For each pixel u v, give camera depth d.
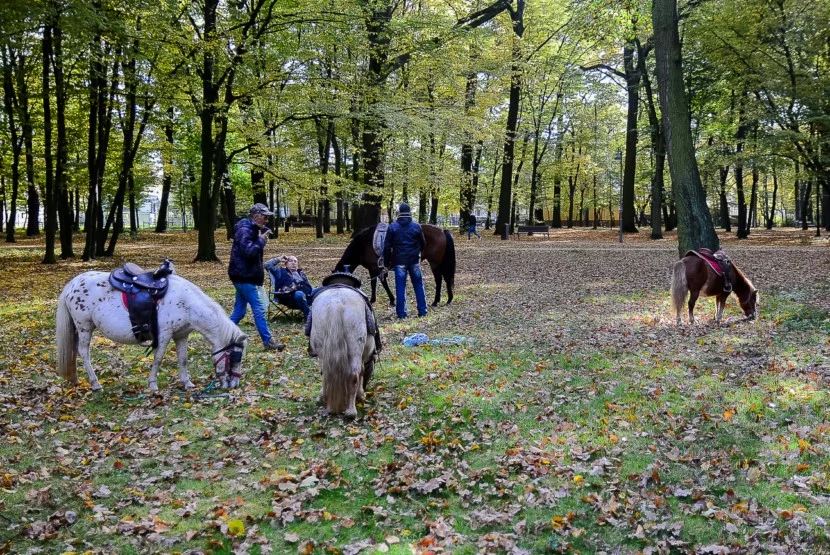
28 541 3.87
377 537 3.84
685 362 7.41
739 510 3.95
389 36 19.92
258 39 18.58
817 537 3.62
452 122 21.45
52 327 10.27
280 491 4.41
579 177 50.84
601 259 20.44
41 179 30.22
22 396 6.63
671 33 13.67
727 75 25.52
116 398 6.50
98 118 22.52
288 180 21.12
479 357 7.98
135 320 6.29
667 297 12.26
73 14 13.17
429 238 11.86
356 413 5.75
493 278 16.34
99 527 4.02
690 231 13.55
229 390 6.74
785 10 21.64
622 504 4.09
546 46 33.22
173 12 17.05
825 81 21.42
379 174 23.59
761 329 9.03
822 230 36.88
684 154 13.69
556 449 4.98
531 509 4.11
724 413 5.62
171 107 24.39
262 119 22.72
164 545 3.81
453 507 4.18
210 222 20.59
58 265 19.55
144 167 35.12
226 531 3.92
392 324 10.37
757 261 18.14
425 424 5.65
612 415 5.73
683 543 3.62
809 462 4.58
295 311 10.88
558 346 8.46
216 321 6.63
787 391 6.11
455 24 21.66
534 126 40.00
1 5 12.01
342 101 19.77
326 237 34.50
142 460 5.01
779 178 40.41
